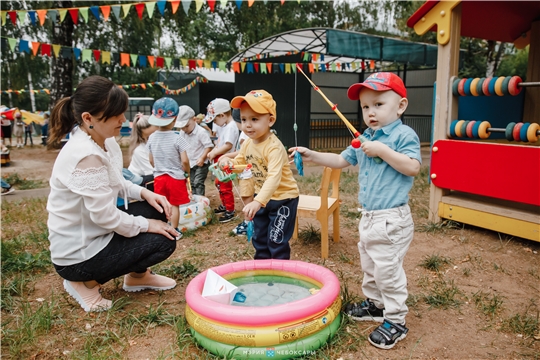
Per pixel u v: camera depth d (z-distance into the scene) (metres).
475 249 3.92
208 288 2.49
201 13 23.03
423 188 6.55
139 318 2.66
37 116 18.69
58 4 13.16
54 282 3.35
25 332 2.51
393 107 2.33
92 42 16.83
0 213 5.70
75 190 2.47
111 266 2.68
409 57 12.77
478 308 2.83
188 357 2.26
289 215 3.02
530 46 6.24
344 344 2.36
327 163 2.72
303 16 23.59
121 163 2.95
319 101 14.95
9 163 11.57
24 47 5.71
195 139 5.80
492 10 5.47
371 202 2.38
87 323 2.65
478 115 5.34
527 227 3.88
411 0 23.58
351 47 11.19
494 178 4.08
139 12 5.00
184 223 4.67
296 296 2.68
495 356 2.29
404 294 2.38
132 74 30.81
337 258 3.74
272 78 13.50
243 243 4.24
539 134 3.81
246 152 3.08
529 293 3.06
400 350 2.33
